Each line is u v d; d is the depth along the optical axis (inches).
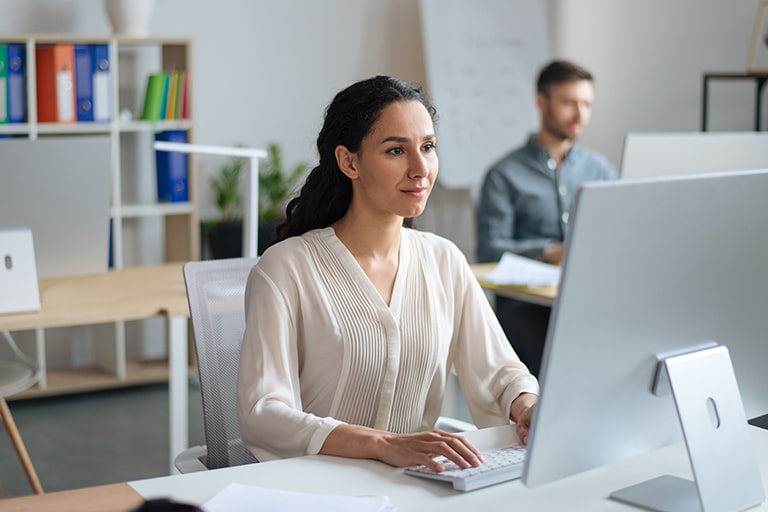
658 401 54.7
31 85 174.7
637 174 122.9
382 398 73.5
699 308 54.3
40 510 54.1
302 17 212.2
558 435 50.4
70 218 114.7
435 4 218.5
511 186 172.6
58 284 128.9
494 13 223.9
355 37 218.1
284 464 61.4
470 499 55.8
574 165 173.8
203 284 83.0
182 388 120.5
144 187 196.9
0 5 184.5
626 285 50.1
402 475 59.5
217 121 206.7
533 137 173.5
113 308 115.3
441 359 76.1
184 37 185.2
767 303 57.6
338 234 74.7
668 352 53.7
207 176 205.5
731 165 119.0
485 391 77.1
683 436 53.7
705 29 219.5
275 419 66.1
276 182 201.8
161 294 123.9
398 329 73.4
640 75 228.2
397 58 223.0
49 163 110.9
